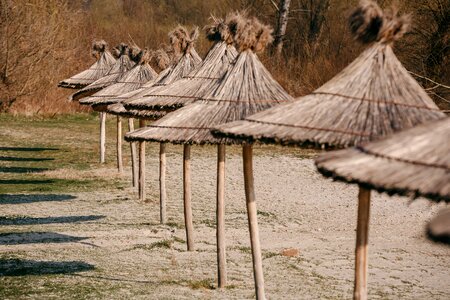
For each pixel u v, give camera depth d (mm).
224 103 9609
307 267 11945
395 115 6668
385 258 12695
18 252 12594
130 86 17516
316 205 17641
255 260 9312
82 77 23141
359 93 6906
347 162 4914
